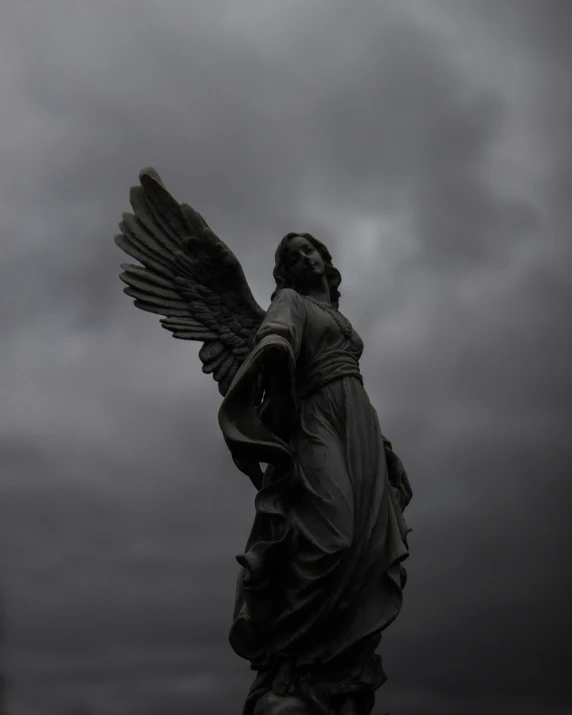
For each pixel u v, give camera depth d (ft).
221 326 27.43
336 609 22.49
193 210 27.99
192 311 27.40
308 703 21.97
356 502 23.54
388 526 23.75
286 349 23.04
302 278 27.30
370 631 22.47
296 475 23.29
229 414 22.82
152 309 27.37
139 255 27.61
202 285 27.66
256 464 24.86
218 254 27.50
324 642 22.62
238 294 27.71
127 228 27.81
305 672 22.48
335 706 22.29
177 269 27.63
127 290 27.37
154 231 27.84
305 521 23.07
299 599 22.39
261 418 24.09
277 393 23.67
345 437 24.31
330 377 24.93
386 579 23.09
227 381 27.12
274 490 23.32
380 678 23.04
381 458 24.48
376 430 24.80
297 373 25.20
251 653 22.79
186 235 27.84
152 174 28.30
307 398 24.88
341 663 22.63
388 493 24.31
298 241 27.55
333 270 28.22
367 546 23.15
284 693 22.13
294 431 24.44
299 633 22.31
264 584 22.57
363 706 22.75
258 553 22.47
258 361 22.81
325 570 22.38
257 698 22.61
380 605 22.91
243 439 22.52
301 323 25.16
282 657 22.54
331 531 22.72
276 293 27.32
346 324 26.08
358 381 25.40
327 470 23.45
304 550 22.72
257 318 27.66
